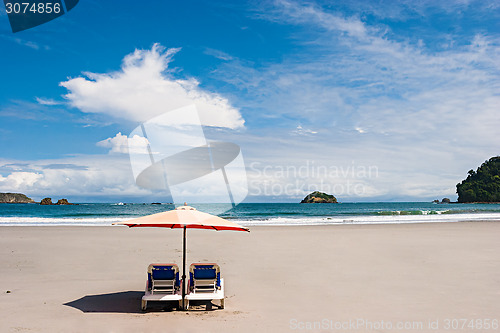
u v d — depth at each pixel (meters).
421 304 6.89
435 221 29.17
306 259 11.68
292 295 7.57
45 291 7.76
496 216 35.59
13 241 15.35
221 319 6.01
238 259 11.68
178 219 5.89
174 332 5.36
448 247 14.13
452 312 6.41
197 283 6.54
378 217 35.03
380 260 11.51
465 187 179.25
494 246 14.41
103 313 6.25
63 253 12.57
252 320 5.97
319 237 17.39
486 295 7.52
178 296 6.41
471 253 12.75
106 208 76.88
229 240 16.20
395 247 14.16
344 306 6.78
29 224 25.20
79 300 7.08
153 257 12.02
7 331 5.29
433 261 11.30
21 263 10.81
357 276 9.33
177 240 16.20
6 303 6.79
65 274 9.49
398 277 9.20
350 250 13.45
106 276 9.33
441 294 7.59
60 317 5.99
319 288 8.13
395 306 6.77
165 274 6.48
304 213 52.94
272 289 8.06
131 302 7.00
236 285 8.41
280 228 22.41
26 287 8.09
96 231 19.89
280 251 13.22
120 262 11.18
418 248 13.90
